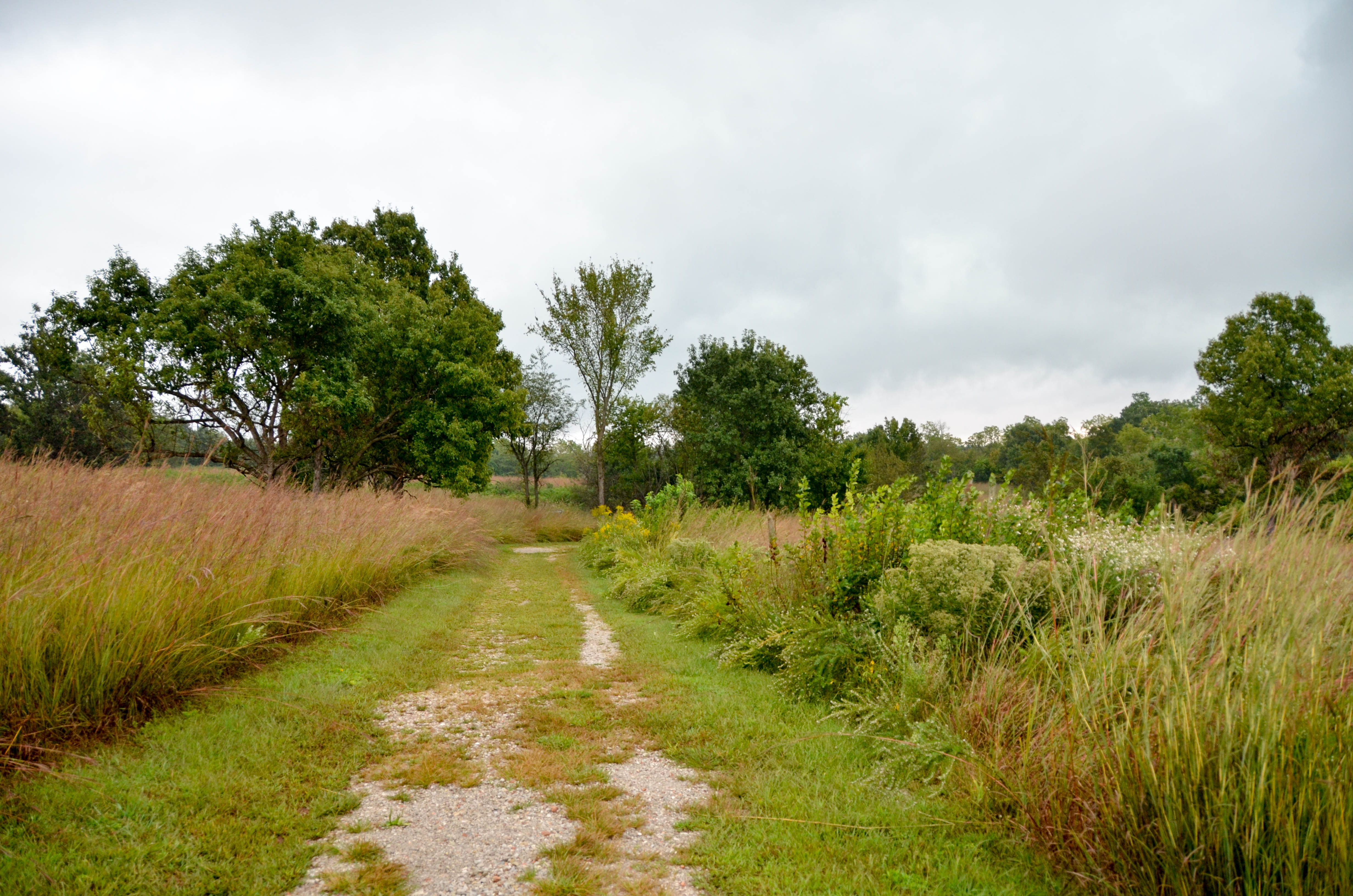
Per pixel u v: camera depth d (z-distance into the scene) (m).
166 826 2.94
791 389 30.92
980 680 4.15
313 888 2.61
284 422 16.41
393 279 23.19
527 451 38.28
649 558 12.62
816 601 6.20
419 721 4.75
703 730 4.58
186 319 15.89
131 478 6.51
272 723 4.25
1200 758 2.42
